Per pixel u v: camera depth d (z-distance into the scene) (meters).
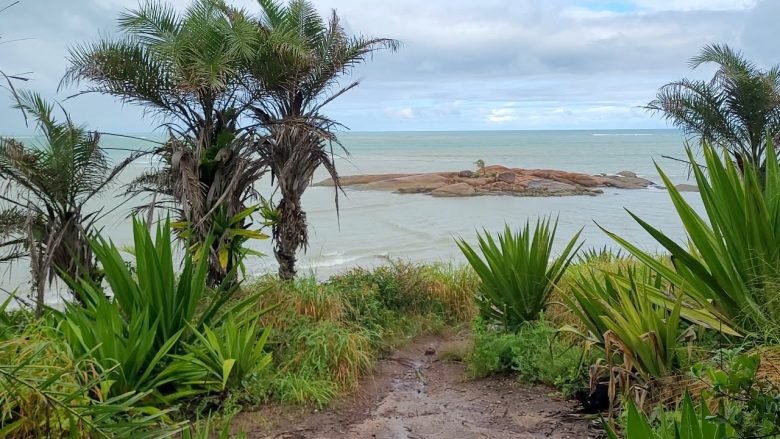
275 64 7.68
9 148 6.48
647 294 4.44
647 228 4.33
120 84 7.42
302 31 8.67
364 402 5.22
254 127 7.85
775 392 2.62
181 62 7.17
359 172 63.94
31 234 6.61
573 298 6.48
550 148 141.62
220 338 5.04
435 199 36.56
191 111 7.77
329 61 8.34
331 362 5.56
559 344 5.41
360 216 28.02
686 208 4.30
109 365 4.34
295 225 8.23
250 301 5.66
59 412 3.36
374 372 6.05
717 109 11.00
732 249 4.16
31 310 6.81
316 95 8.55
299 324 6.13
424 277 8.96
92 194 7.31
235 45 7.20
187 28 7.38
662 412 2.77
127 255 12.47
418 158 98.88
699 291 4.45
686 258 4.27
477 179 44.03
